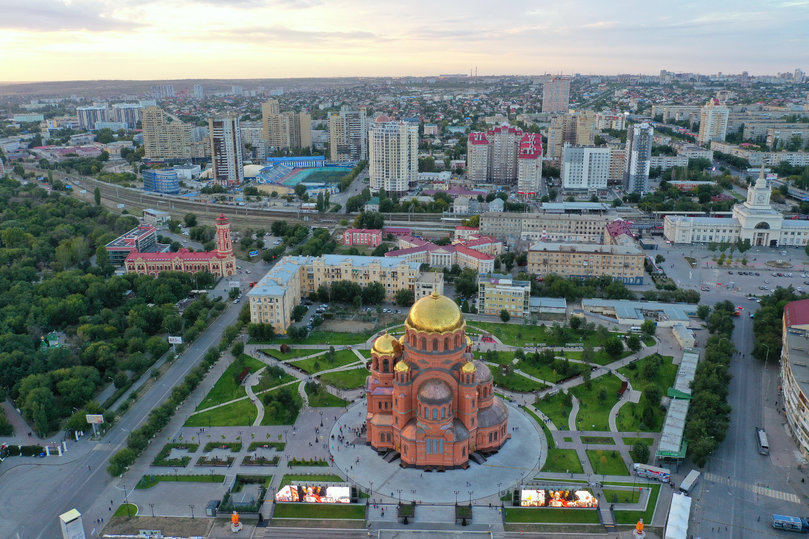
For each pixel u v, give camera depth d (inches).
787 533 7426.2
